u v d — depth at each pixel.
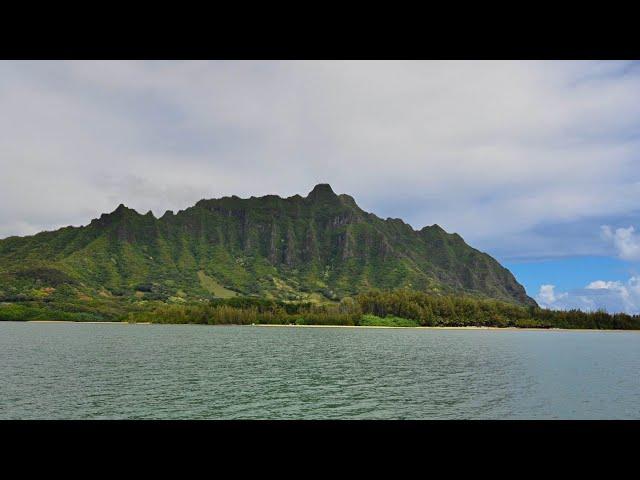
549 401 52.88
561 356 118.31
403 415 44.50
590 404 51.66
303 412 45.75
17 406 48.31
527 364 96.19
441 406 49.06
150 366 84.06
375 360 100.19
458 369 84.94
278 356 106.31
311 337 187.12
